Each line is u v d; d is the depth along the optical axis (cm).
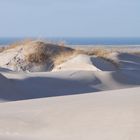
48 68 3550
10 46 4000
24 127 988
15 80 2225
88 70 2920
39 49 3675
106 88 2473
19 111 1109
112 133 860
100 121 926
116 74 2683
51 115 1029
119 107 975
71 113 1009
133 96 1105
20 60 3603
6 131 977
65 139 889
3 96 1933
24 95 2052
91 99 1140
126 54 4459
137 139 812
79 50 3922
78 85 2423
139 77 2867
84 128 915
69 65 3309
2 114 1096
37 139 915
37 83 2298
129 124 875
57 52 3722
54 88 2298
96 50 4241
